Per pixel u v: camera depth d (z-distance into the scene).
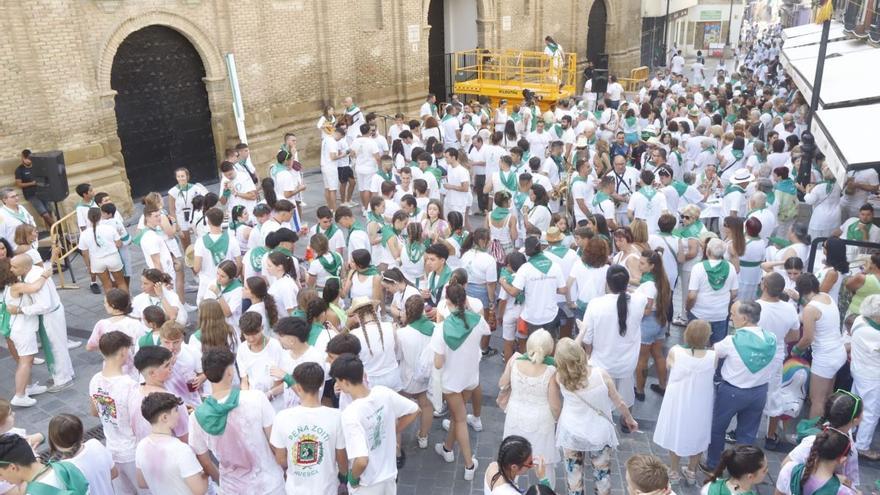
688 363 5.85
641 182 9.99
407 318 6.34
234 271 7.15
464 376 6.19
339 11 18.28
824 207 10.66
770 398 6.58
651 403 7.61
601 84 22.98
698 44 50.78
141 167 15.09
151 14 14.12
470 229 12.30
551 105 20.80
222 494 4.89
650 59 40.44
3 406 4.81
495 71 22.66
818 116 9.70
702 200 10.98
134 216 14.15
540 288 7.40
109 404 5.34
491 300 8.12
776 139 13.18
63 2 12.42
